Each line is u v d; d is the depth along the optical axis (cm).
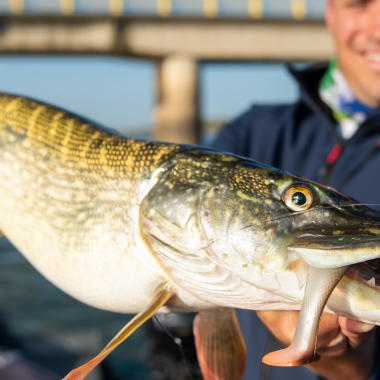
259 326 73
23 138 61
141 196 53
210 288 51
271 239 48
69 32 654
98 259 54
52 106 62
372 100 78
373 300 43
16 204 60
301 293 46
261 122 85
